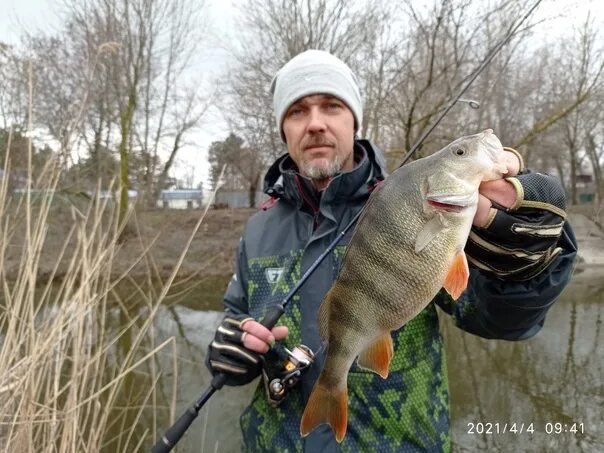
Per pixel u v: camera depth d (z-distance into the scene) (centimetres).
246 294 239
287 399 206
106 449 432
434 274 170
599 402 509
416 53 1009
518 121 1528
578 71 1140
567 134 2770
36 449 268
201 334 771
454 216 167
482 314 186
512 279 168
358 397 196
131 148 1473
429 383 201
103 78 1366
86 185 967
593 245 1413
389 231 176
